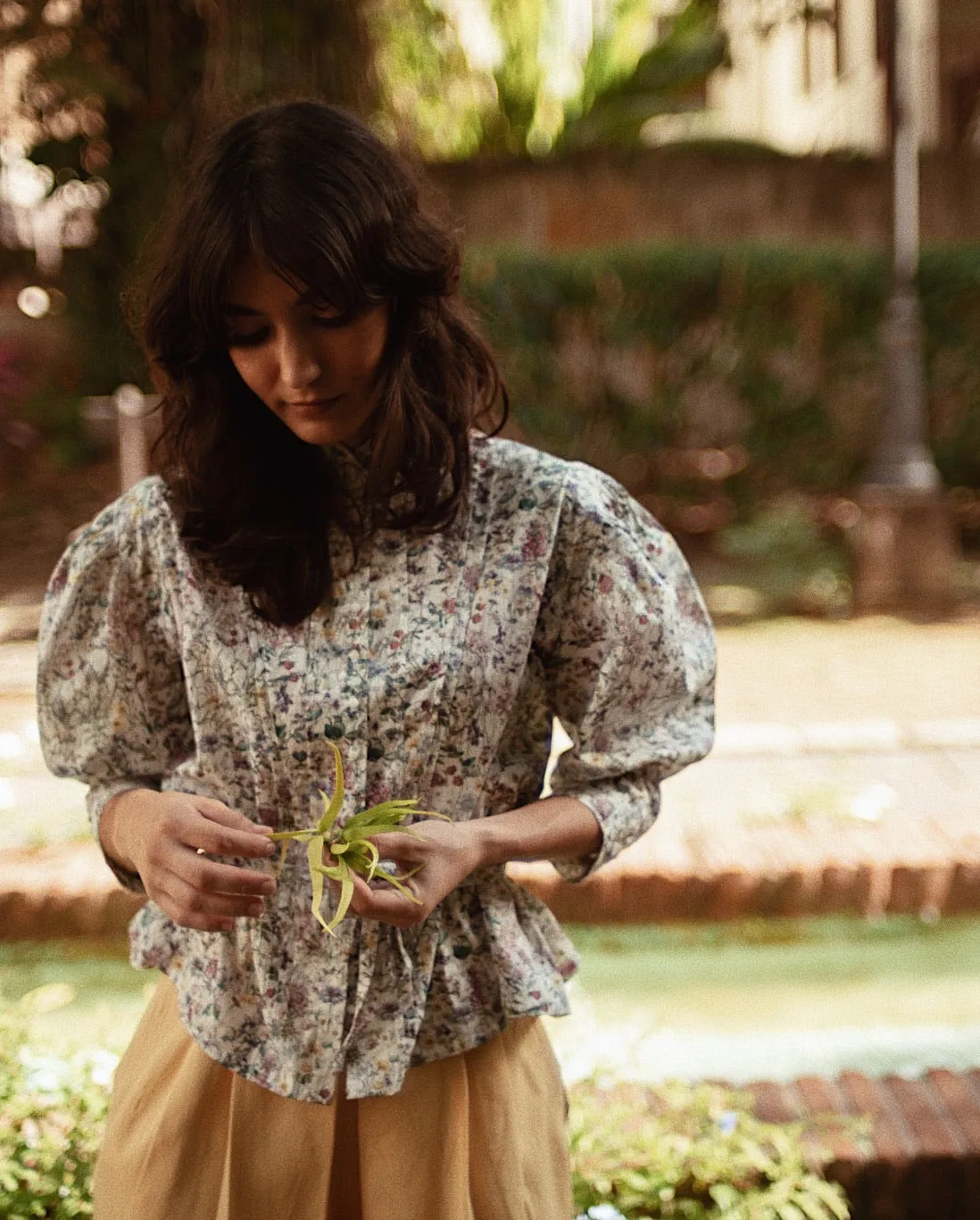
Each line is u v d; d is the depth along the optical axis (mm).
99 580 1535
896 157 7836
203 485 1453
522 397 9328
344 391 1391
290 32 7848
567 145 12570
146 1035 1630
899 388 7805
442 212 1481
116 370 9500
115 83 8031
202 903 1358
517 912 1563
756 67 17094
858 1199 2516
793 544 7922
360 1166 1491
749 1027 3412
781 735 5082
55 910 3734
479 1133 1500
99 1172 1603
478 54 12359
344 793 1421
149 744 1576
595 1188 2324
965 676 6082
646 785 1566
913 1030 3406
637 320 9344
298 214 1298
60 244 9453
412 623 1452
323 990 1463
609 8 12773
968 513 9609
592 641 1516
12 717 5180
